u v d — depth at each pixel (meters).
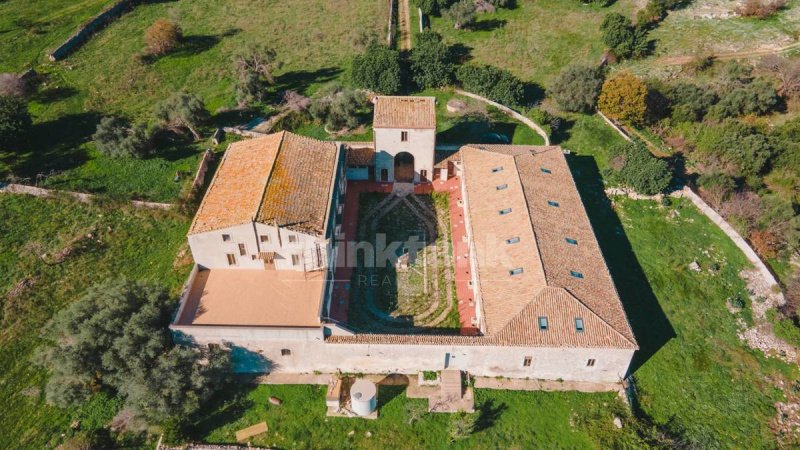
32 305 47.44
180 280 49.91
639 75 78.12
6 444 39.00
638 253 54.00
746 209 57.22
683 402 42.09
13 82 68.62
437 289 50.31
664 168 58.31
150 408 37.91
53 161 61.06
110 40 83.00
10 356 44.00
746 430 40.66
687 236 55.91
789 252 54.59
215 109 70.38
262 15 92.88
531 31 88.31
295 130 69.00
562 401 41.41
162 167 61.22
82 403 39.91
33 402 41.34
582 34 86.69
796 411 42.03
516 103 74.00
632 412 40.59
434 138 59.03
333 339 40.97
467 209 54.06
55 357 38.31
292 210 45.50
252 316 41.75
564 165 57.41
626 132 70.50
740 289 51.00
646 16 84.31
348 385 42.72
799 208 59.75
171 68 77.94
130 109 69.88
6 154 61.56
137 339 39.28
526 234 46.84
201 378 38.84
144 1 94.56
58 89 72.12
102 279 50.03
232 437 39.44
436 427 40.03
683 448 38.62
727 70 75.25
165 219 55.88
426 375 42.75
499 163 55.75
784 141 64.19
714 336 46.84
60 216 55.31
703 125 70.44
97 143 61.34
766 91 70.25
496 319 41.72
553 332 40.38
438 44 77.44
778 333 47.22
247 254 45.28
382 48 77.25
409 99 60.22
